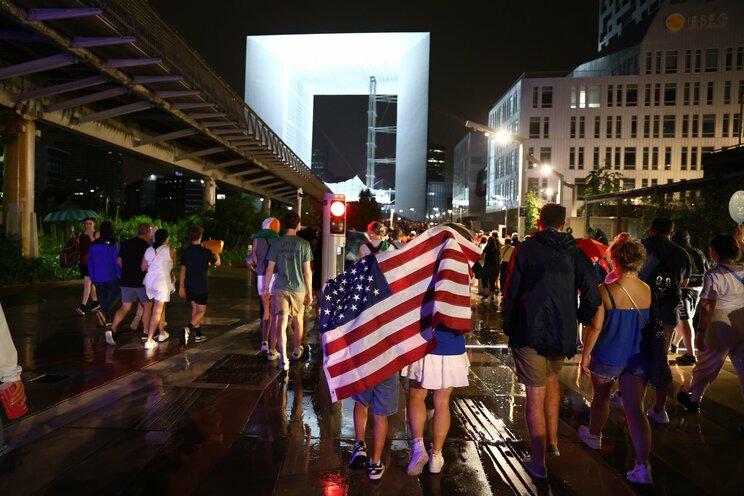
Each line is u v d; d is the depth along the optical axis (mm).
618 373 4262
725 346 5453
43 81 19797
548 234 4211
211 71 22984
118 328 10180
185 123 26188
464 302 4059
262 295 8039
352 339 4230
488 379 7086
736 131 70125
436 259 4312
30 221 18953
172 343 8828
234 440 4699
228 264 31750
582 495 3877
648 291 4305
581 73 75250
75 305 13133
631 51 74188
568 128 73000
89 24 14219
